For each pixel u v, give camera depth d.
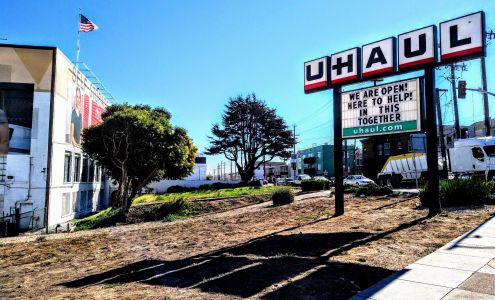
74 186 29.23
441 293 5.26
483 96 31.20
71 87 28.45
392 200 18.83
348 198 22.03
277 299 5.48
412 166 35.00
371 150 63.84
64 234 18.98
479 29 11.62
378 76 14.02
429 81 12.76
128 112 23.08
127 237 15.49
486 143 25.77
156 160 23.56
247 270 7.30
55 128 25.03
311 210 18.12
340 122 15.33
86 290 7.36
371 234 9.98
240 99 58.31
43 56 24.98
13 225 22.67
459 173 27.36
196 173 71.31
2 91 24.83
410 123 13.19
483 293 5.17
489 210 12.44
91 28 33.03
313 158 95.94
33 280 9.13
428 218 11.92
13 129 24.39
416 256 7.43
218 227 15.76
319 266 7.07
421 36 12.91
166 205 25.08
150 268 8.74
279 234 11.50
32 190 23.81
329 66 15.61
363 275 6.33
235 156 59.19
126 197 23.38
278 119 57.75
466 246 7.92
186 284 6.88
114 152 23.17
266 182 76.00
